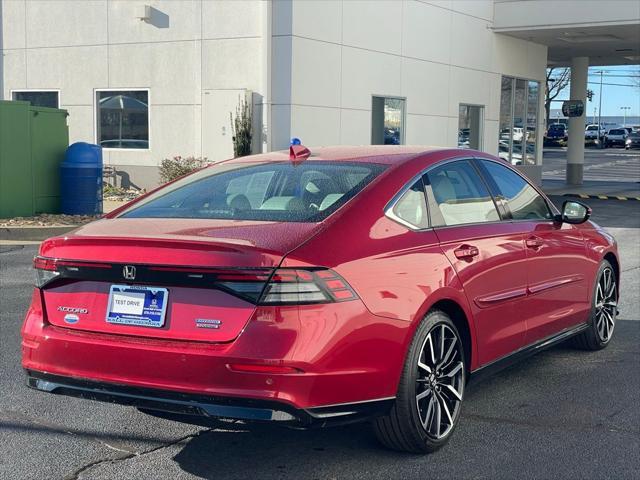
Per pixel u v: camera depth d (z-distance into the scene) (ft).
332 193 15.03
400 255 14.44
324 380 12.78
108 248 13.46
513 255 17.51
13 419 16.93
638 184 99.30
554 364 21.35
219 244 12.79
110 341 13.37
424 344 14.58
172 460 14.88
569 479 14.05
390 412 14.29
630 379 20.06
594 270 21.49
